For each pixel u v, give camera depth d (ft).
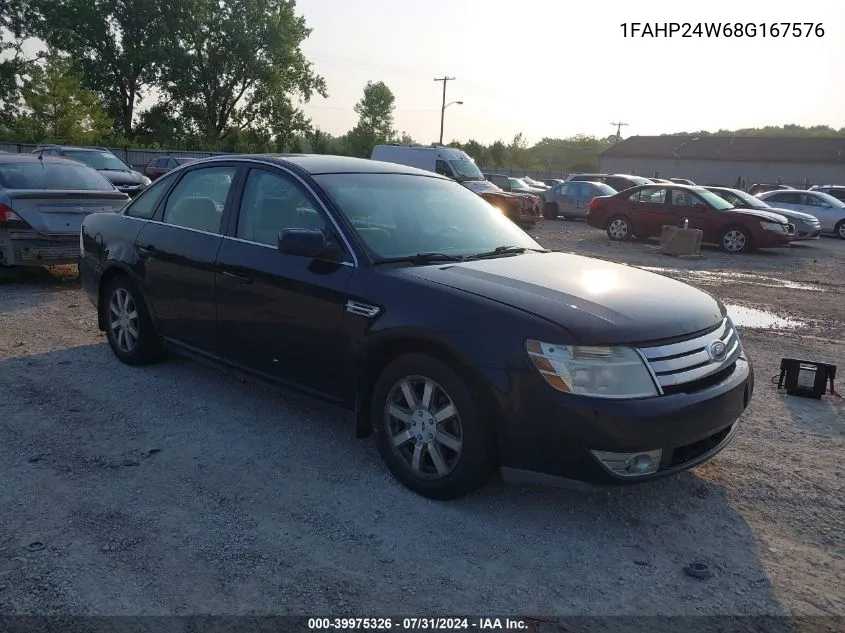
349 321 12.53
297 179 14.43
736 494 12.66
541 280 12.32
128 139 166.81
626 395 10.33
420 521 11.31
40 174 29.76
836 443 15.07
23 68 141.59
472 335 10.93
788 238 52.65
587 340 10.38
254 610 9.07
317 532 10.91
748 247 53.06
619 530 11.30
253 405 16.06
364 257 12.80
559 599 9.50
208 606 9.12
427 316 11.41
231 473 12.76
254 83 177.37
